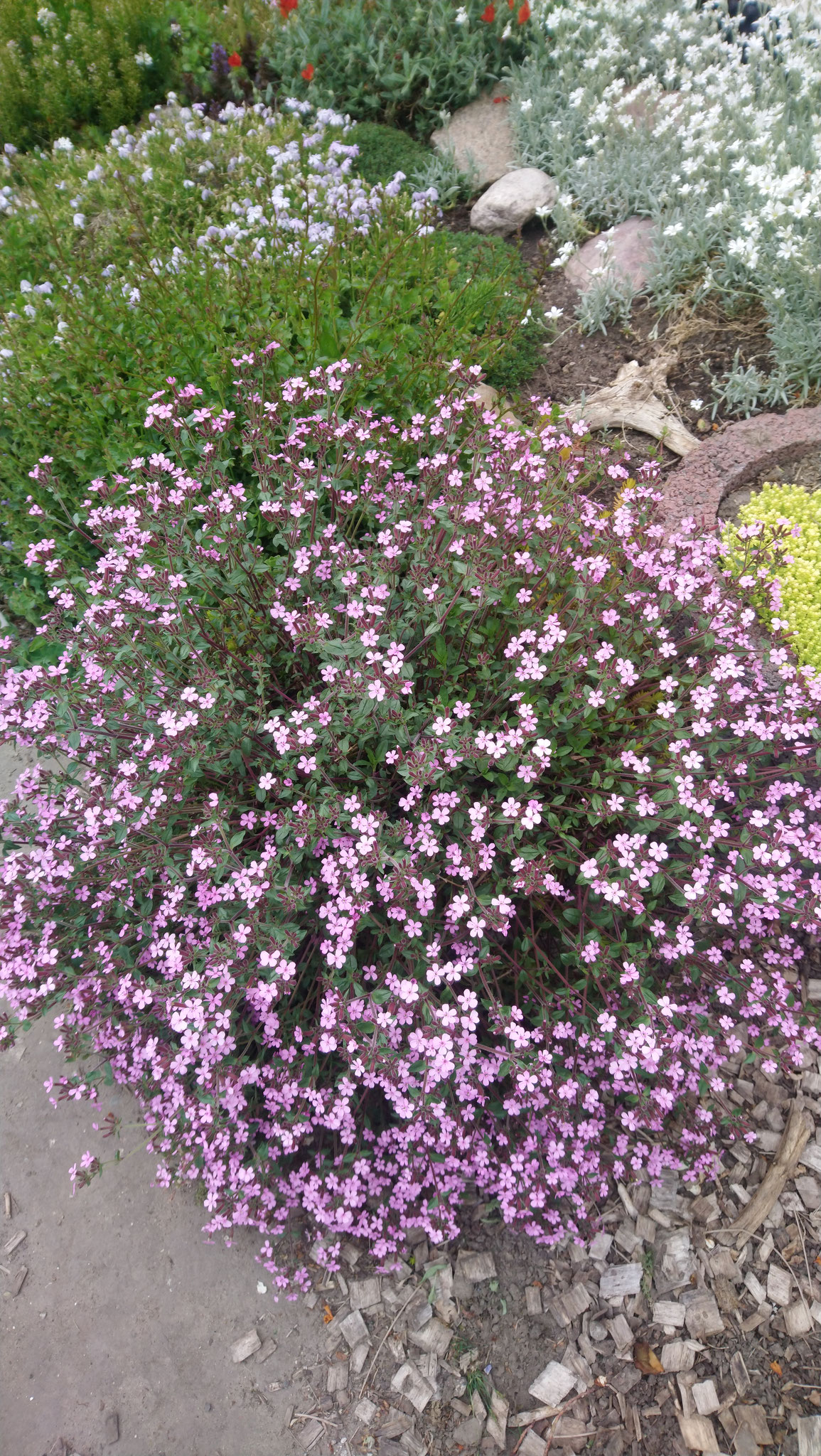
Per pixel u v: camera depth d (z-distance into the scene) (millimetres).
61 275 935
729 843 462
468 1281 538
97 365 790
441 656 515
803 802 546
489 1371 509
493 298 838
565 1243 543
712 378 828
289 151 969
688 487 725
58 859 522
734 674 469
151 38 1279
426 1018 431
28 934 521
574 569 532
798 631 637
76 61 1259
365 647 459
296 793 492
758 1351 497
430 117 1166
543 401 613
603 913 482
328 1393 517
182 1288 560
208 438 583
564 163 1019
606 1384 497
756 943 547
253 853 517
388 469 563
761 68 1024
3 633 813
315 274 778
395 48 1144
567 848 498
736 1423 477
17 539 813
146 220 979
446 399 645
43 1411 530
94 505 773
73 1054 540
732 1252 528
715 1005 561
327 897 513
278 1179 525
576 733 511
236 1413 517
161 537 540
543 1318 521
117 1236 581
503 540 514
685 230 888
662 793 453
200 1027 421
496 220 1014
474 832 439
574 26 1108
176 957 442
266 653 570
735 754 507
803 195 800
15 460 816
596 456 603
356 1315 538
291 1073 488
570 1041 524
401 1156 508
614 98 1045
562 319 921
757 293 846
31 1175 607
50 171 1169
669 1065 484
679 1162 533
